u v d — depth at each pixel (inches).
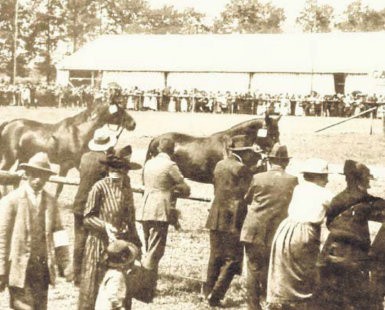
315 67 2460.6
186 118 1948.8
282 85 2517.2
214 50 2719.0
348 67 2428.6
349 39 2610.7
